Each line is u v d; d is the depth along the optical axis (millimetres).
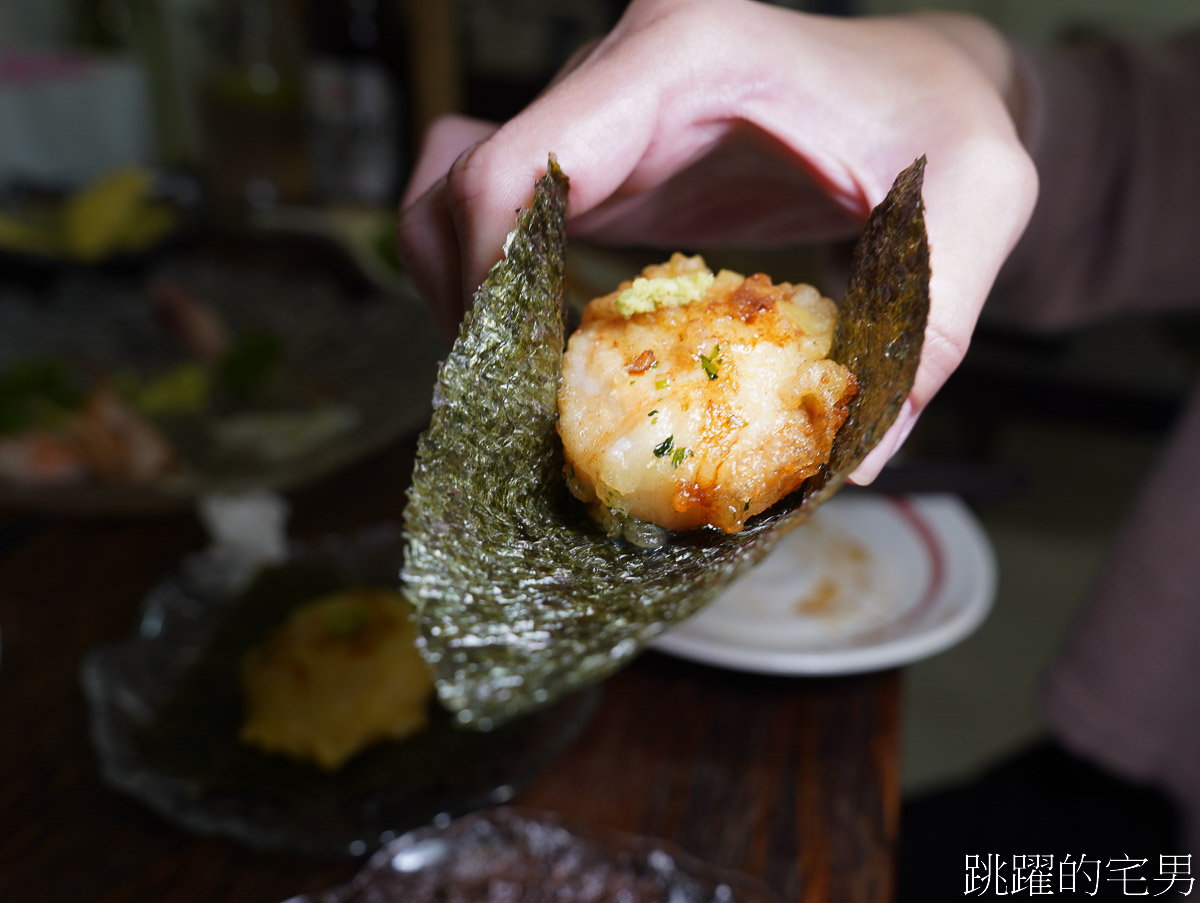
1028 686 470
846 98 141
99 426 306
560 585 122
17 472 292
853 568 243
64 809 177
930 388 126
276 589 232
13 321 426
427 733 195
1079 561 566
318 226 526
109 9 688
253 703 198
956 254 127
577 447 121
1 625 222
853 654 199
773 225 193
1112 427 567
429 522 111
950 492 265
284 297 446
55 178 599
